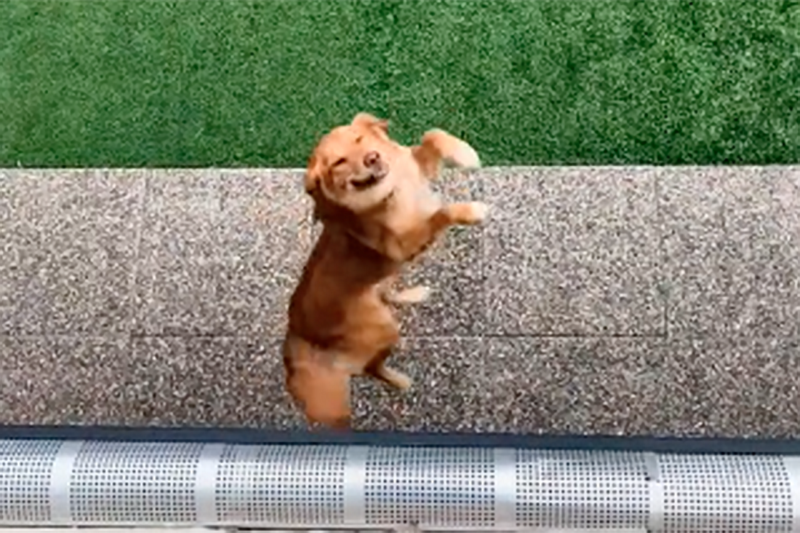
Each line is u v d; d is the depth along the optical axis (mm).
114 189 4367
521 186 4262
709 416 4059
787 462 3574
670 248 4184
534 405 4090
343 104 4441
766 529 3490
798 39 4348
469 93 4410
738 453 3705
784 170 4238
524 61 4410
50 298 4277
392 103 4426
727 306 4129
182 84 4488
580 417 4074
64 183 4383
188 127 4465
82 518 3590
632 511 3518
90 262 4297
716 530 3508
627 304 4148
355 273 3580
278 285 4238
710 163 4316
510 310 4160
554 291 4168
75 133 4477
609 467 3562
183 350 4211
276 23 4500
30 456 3619
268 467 3584
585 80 4387
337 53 4465
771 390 4062
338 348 3678
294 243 4270
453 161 3545
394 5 4461
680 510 3508
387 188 3371
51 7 4539
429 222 3557
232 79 4480
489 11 4438
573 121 4367
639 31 4395
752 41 4359
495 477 3551
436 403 4102
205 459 3609
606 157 4344
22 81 4516
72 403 4195
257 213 4305
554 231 4215
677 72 4367
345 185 3340
